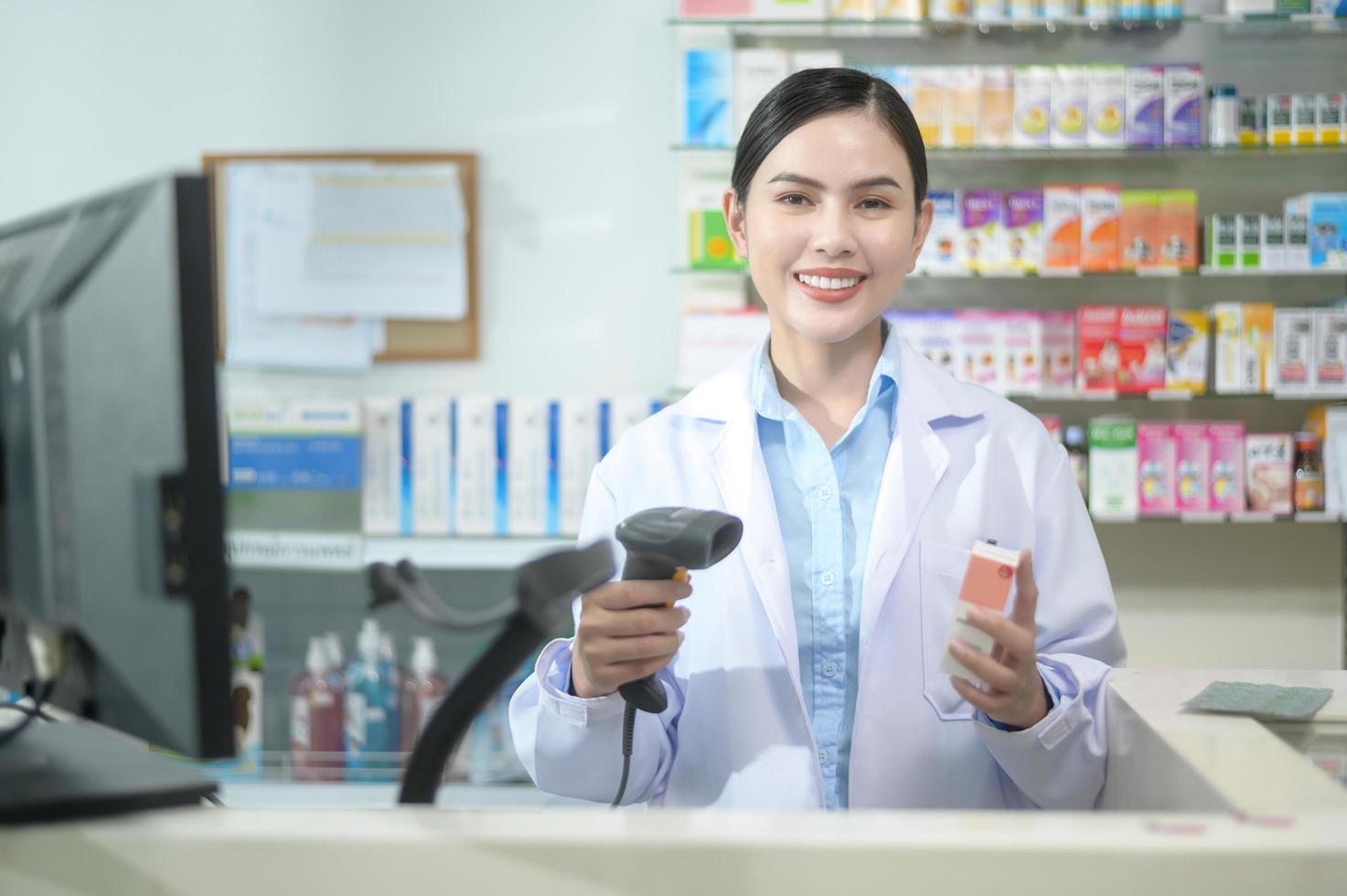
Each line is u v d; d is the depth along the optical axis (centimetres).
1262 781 79
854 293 135
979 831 68
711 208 296
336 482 298
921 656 135
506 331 326
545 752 126
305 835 70
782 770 133
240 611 296
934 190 301
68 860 71
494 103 323
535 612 75
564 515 296
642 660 108
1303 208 293
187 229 67
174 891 71
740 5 295
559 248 324
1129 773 101
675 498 145
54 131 329
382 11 323
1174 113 291
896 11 296
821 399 146
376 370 327
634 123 322
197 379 68
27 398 79
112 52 327
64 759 86
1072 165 309
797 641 137
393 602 79
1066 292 312
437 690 292
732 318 294
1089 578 141
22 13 327
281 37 325
